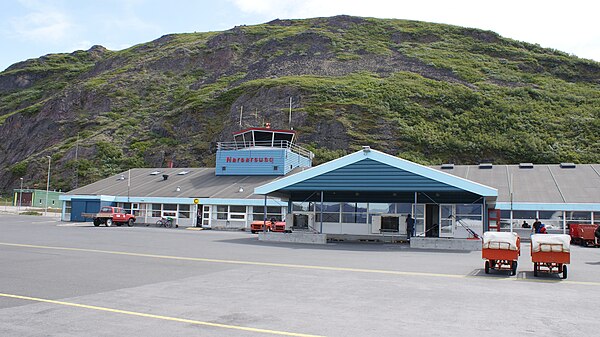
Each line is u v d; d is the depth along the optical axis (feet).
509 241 53.67
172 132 355.15
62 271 49.96
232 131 322.34
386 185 94.48
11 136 432.25
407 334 27.66
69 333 26.86
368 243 102.27
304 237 98.78
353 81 377.71
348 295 39.29
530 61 455.63
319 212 113.60
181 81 488.44
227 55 520.42
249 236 114.11
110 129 375.45
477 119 313.73
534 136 289.12
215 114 360.07
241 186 160.45
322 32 530.68
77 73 620.90
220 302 35.78
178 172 191.11
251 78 449.48
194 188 164.55
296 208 116.06
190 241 92.63
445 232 104.47
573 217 117.91
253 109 341.00
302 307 34.40
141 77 490.90
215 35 611.47
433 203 105.81
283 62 471.21
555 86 392.06
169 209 157.38
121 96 445.37
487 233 54.80
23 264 54.75
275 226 127.75
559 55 482.69
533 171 144.15
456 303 36.91
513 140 284.82
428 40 526.16
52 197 285.64
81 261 58.13
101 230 120.47
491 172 146.41
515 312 34.17
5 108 566.36
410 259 68.85
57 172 329.11
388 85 363.35
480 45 504.43
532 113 322.96
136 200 160.04
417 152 276.00
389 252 80.07
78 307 33.55
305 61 466.70
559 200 120.06
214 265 57.00
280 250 78.95
